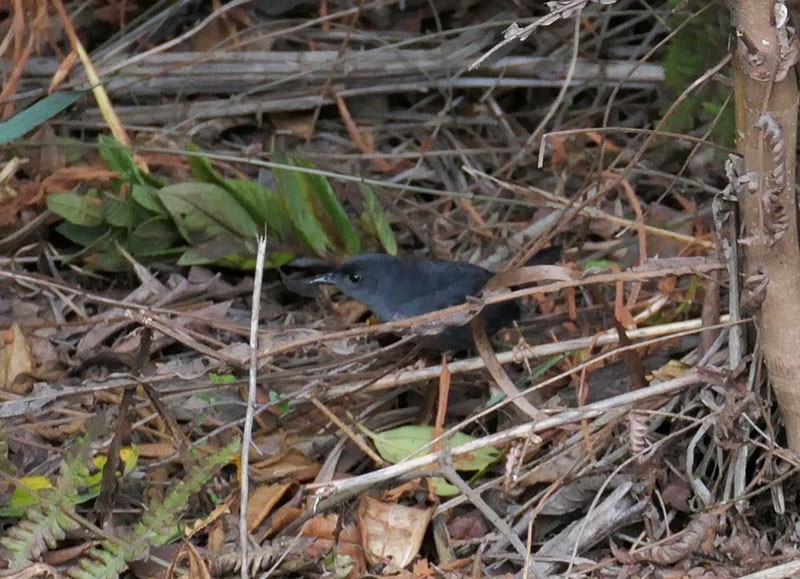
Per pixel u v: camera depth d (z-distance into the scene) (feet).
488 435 18.69
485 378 21.57
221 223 25.30
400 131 30.71
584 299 23.91
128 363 22.25
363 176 27.09
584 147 28.96
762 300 15.16
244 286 25.49
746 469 17.46
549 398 20.39
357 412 20.80
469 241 27.12
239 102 29.99
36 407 17.20
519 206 28.02
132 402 17.90
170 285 25.40
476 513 18.33
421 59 30.27
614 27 31.53
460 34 31.17
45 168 27.43
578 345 20.70
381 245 26.20
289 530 17.34
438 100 31.37
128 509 18.38
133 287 25.98
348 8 32.01
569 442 18.45
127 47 30.66
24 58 26.30
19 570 15.60
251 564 16.24
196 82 30.07
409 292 22.17
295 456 19.61
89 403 20.76
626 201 27.58
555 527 18.03
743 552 15.61
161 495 18.39
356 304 24.86
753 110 14.29
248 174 28.73
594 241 26.66
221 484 18.11
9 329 22.72
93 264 25.82
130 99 30.42
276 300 25.75
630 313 22.57
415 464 16.67
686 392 18.08
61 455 19.47
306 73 29.09
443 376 19.33
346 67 30.12
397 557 17.21
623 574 16.12
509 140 29.78
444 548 17.52
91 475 18.74
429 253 26.76
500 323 21.57
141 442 20.21
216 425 20.42
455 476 16.84
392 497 18.35
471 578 16.43
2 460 17.04
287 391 21.01
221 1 31.65
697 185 26.11
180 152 24.63
